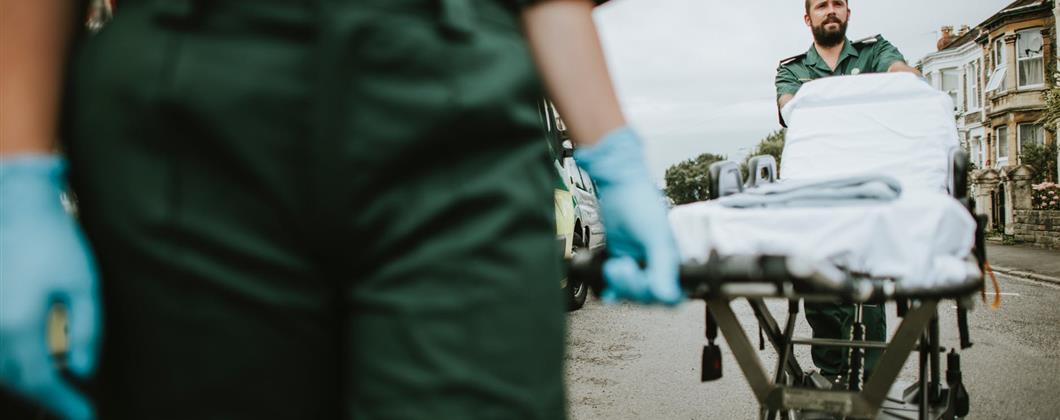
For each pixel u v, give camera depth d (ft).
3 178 2.59
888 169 10.08
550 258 2.77
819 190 6.16
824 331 11.41
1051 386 15.79
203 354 2.56
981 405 14.46
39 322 2.45
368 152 2.55
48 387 2.47
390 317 2.55
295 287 2.60
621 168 3.17
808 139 10.57
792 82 13.56
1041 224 63.98
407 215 2.58
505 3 2.98
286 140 2.56
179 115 2.53
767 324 8.06
